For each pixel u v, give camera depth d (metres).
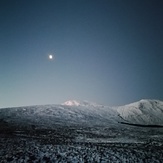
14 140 18.56
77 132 32.62
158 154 15.88
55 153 14.31
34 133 27.17
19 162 11.93
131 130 41.34
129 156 14.67
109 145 20.23
